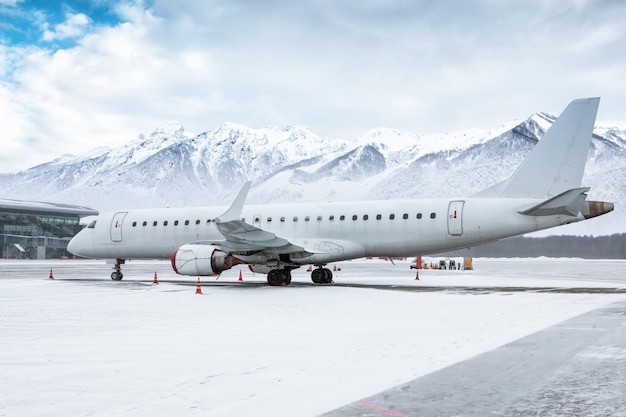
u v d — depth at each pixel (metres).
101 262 87.19
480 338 10.77
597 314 14.85
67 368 8.20
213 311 15.71
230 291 23.41
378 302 18.33
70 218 108.12
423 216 25.69
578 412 6.00
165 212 31.19
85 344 10.20
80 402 6.41
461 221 25.02
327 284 28.59
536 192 24.78
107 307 16.91
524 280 34.25
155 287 26.36
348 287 25.88
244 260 26.31
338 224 27.06
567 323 12.98
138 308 16.61
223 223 23.39
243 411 6.05
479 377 7.58
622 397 6.61
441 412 6.02
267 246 24.92
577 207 23.20
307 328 12.20
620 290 24.50
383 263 90.75
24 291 23.73
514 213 24.34
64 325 12.80
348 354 9.18
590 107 24.27
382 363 8.47
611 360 8.70
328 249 26.89
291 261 27.05
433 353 9.25
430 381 7.36
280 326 12.53
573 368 8.15
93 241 32.41
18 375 7.76
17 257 100.19
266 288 25.22
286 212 28.39
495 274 44.25
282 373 7.82
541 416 5.87
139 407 6.20
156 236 30.78
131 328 12.29
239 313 15.19
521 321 13.35
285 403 6.35
